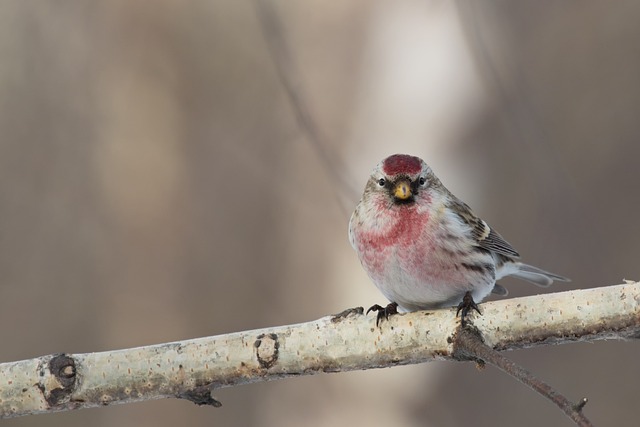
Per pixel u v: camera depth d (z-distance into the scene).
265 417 12.10
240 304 13.00
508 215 12.00
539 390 5.01
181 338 13.02
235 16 13.69
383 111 12.49
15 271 13.28
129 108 13.59
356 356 5.79
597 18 13.24
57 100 13.77
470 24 10.48
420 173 6.82
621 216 12.77
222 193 13.33
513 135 11.67
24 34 13.91
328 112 12.70
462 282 6.76
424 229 6.65
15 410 5.77
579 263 11.70
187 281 13.13
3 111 13.73
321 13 12.96
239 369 5.79
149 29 13.69
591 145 13.04
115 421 12.63
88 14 13.88
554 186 11.36
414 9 12.59
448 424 11.48
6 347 13.06
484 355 5.42
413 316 5.77
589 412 11.83
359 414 11.64
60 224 13.42
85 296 13.27
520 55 13.04
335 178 9.98
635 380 11.83
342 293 12.61
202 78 13.62
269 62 13.53
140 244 13.28
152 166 13.45
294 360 5.80
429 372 11.57
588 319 5.50
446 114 12.22
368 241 6.79
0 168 13.55
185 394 5.80
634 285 5.47
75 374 5.76
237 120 13.51
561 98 13.17
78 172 13.59
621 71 13.19
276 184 13.21
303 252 12.91
